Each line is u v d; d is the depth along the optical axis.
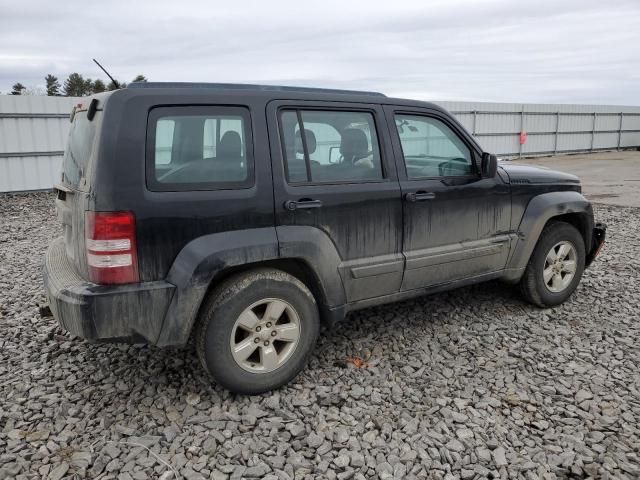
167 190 2.73
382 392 3.15
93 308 2.59
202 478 2.38
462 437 2.69
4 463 2.48
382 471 2.44
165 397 3.08
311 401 3.04
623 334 4.00
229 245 2.85
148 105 2.73
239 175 2.95
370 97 3.53
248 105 3.01
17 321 4.32
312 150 3.22
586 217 4.62
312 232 3.13
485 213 3.96
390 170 3.50
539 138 26.36
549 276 4.44
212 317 2.87
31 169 13.27
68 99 13.45
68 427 2.79
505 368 3.45
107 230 2.59
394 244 3.51
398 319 4.29
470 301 4.70
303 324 3.16
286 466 2.47
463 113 22.80
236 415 2.88
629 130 31.05
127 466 2.46
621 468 2.46
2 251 6.97
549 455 2.55
